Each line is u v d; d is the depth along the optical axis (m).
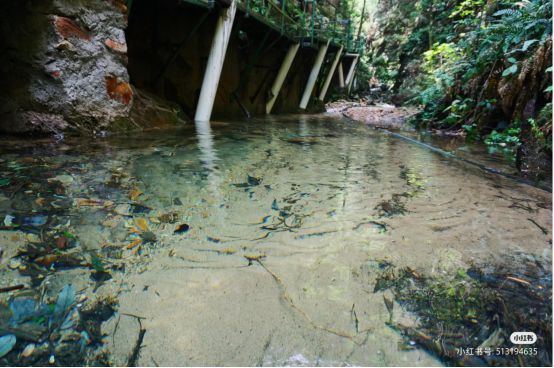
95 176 2.37
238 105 9.07
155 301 1.09
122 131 4.54
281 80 10.75
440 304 1.13
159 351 0.90
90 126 4.09
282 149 3.95
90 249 1.39
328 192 2.29
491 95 5.76
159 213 1.79
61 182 2.20
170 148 3.59
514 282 1.27
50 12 3.58
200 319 1.02
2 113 3.56
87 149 3.29
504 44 5.57
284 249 1.46
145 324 0.99
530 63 4.62
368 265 1.35
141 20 6.23
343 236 1.61
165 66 6.49
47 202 1.84
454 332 1.01
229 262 1.34
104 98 4.26
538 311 1.11
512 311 1.11
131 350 0.90
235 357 0.89
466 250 1.50
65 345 0.91
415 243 1.56
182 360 0.88
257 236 1.58
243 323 1.01
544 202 2.25
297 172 2.83
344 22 17.39
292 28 10.42
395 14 23.81
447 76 7.25
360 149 4.23
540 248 1.55
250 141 4.46
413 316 1.07
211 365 0.86
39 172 2.38
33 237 1.45
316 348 0.93
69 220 1.64
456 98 6.84
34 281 1.16
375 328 1.01
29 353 0.88
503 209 2.07
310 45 11.25
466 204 2.15
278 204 2.01
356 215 1.88
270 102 10.78
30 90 3.67
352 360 0.90
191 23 6.88
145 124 5.09
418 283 1.25
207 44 7.42
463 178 2.87
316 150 4.00
